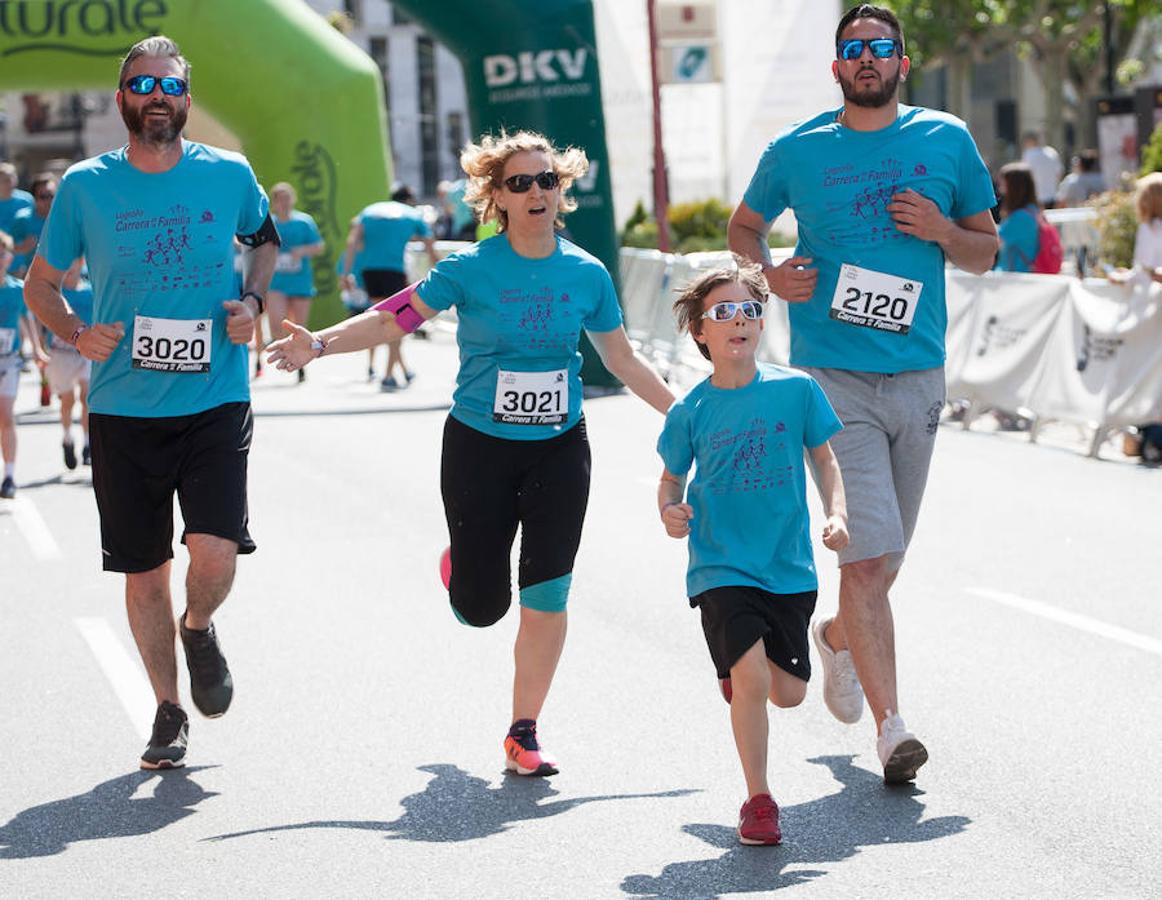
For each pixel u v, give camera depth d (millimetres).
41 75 37875
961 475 19312
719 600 8195
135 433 9312
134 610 9625
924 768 9102
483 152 9016
